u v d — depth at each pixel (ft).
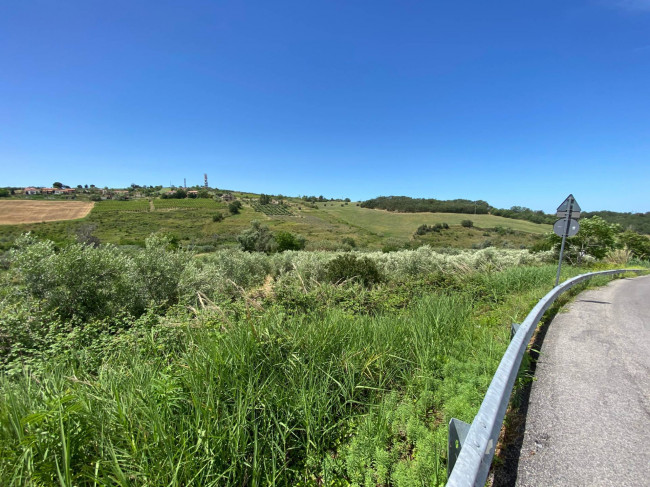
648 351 14.34
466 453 5.05
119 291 22.49
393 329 13.41
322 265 39.32
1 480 5.65
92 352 12.85
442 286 26.37
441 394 9.55
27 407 7.22
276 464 7.19
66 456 5.31
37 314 17.31
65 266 20.16
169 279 25.26
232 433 6.68
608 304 25.09
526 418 9.07
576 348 14.67
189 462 5.89
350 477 6.98
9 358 13.56
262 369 9.18
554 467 7.10
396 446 7.54
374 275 33.47
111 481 5.73
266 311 14.03
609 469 6.98
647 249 83.56
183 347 12.23
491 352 12.39
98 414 6.84
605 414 9.16
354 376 10.27
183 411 7.41
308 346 10.55
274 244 131.44
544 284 30.55
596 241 60.29
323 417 8.48
